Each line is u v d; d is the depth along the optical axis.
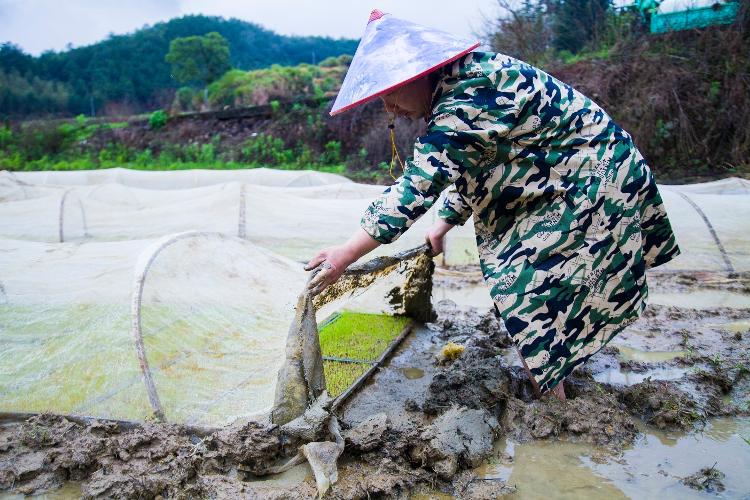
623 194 2.07
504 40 10.23
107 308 2.36
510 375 2.55
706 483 1.85
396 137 10.82
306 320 2.02
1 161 16.83
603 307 2.13
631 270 2.13
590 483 1.88
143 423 2.11
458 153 1.89
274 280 2.66
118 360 2.24
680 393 2.38
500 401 2.34
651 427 2.25
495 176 2.04
